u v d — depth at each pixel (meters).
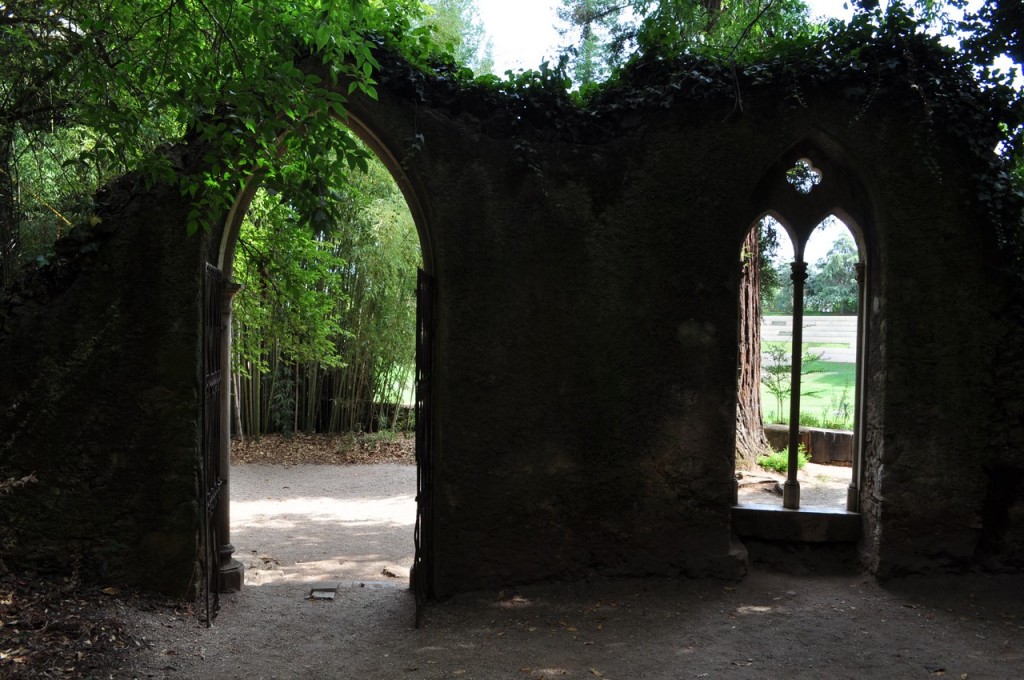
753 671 4.00
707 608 4.86
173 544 4.84
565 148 5.27
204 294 4.55
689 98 5.28
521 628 4.66
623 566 5.25
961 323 5.12
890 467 5.14
